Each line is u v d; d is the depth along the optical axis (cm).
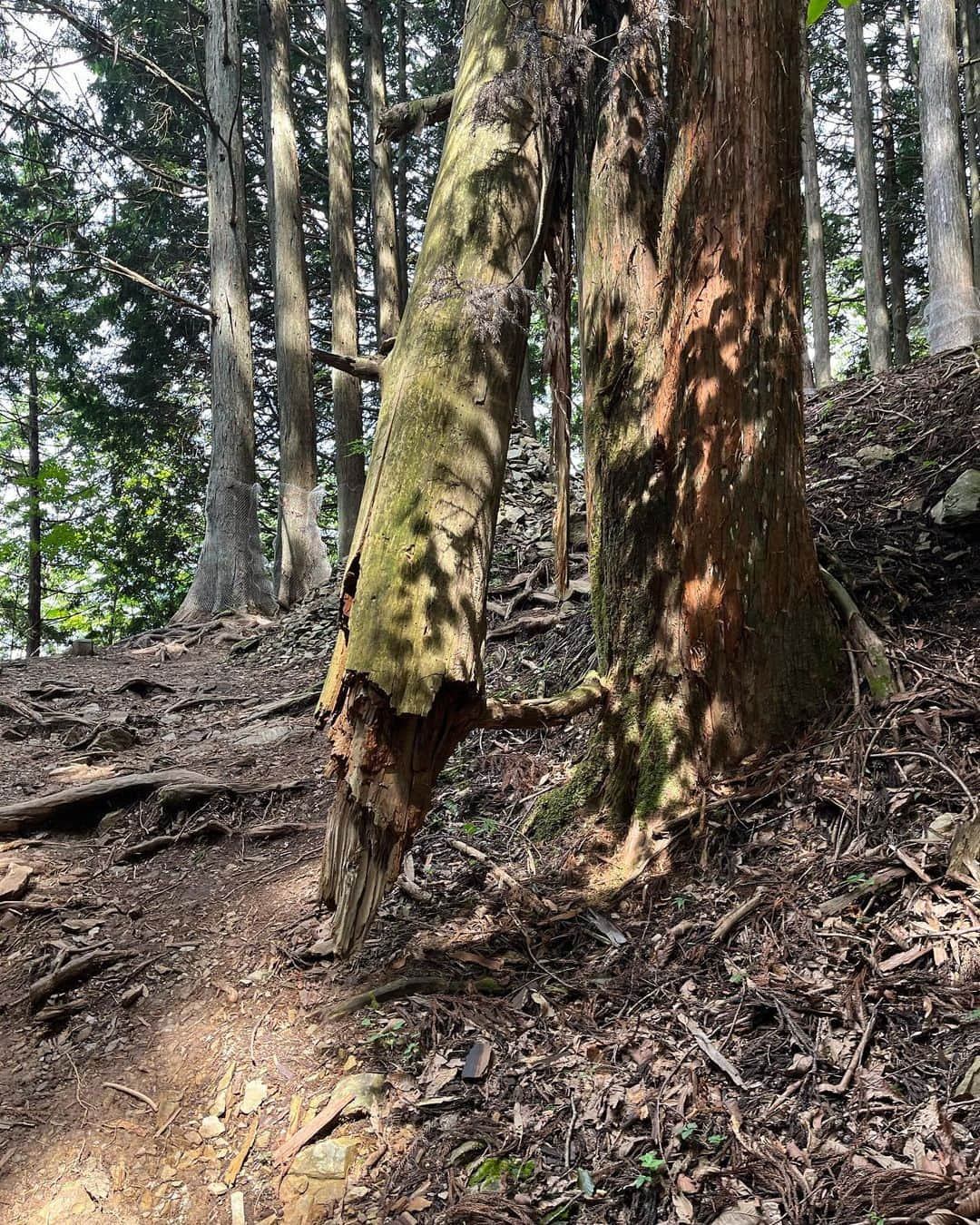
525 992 279
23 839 460
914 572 391
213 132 1180
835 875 275
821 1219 181
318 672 746
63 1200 256
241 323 1179
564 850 345
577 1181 210
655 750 336
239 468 1153
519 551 744
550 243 334
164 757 564
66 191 1453
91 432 1778
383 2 1634
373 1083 256
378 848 274
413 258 2012
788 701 338
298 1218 225
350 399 1344
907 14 1666
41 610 2055
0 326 1631
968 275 966
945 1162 182
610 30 354
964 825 259
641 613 345
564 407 358
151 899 402
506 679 536
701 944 272
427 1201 216
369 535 280
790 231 328
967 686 323
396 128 384
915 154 1723
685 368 330
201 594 1115
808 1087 213
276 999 311
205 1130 266
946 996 222
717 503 328
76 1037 321
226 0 1176
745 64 311
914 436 518
